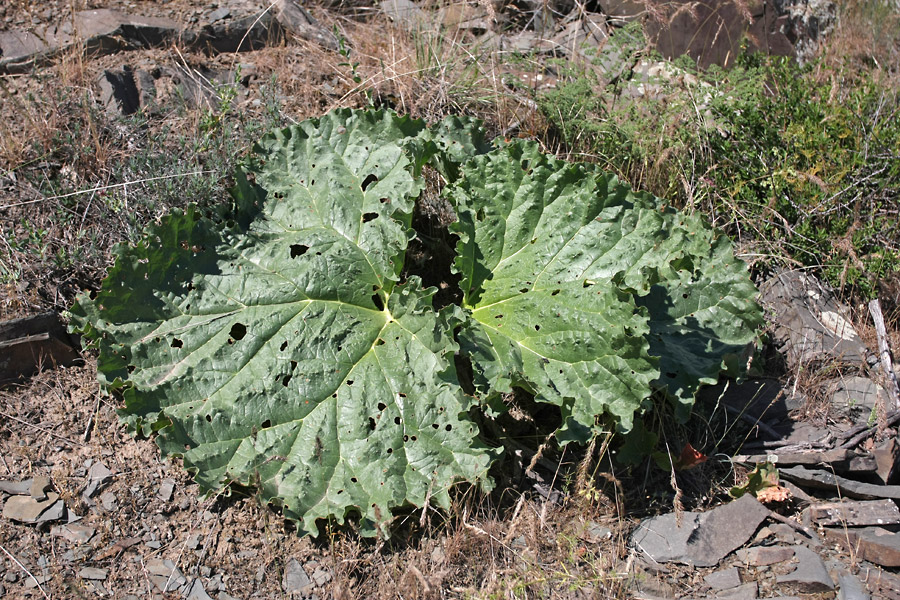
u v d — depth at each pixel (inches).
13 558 48.7
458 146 58.2
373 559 50.1
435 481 49.8
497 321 54.1
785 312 61.6
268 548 49.9
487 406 51.8
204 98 65.4
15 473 51.2
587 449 51.8
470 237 54.8
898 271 62.7
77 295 53.1
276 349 51.8
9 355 53.7
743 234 65.2
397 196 54.9
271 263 53.6
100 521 50.2
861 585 49.9
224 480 49.8
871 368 59.7
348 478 49.9
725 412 56.6
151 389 50.8
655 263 54.1
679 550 51.2
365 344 52.0
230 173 60.4
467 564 50.3
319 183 56.1
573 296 52.7
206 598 48.4
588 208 54.8
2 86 63.4
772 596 49.7
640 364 50.1
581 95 65.6
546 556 50.9
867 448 55.1
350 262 53.7
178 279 52.9
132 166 59.4
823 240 63.4
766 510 52.6
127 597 48.1
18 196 59.1
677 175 64.5
